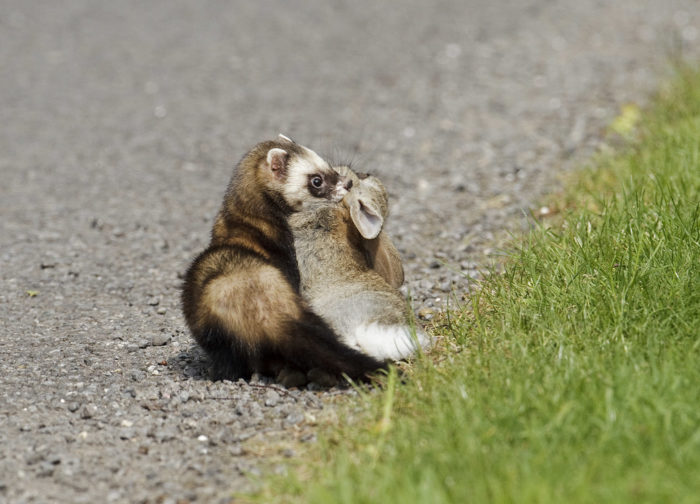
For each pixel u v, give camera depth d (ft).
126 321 68.59
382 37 168.45
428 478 37.78
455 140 113.60
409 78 143.95
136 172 112.47
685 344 48.16
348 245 60.80
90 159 118.21
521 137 110.63
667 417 40.11
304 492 41.09
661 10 163.63
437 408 44.78
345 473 40.14
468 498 37.14
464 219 86.53
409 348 54.44
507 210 86.74
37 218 96.99
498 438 41.70
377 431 45.47
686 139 81.87
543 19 168.45
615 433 40.11
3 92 147.95
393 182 101.04
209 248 59.36
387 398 46.65
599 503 36.11
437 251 78.54
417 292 68.54
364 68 151.43
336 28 176.86
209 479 43.98
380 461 42.32
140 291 75.56
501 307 57.47
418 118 124.57
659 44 141.90
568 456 39.17
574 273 57.82
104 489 43.37
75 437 48.91
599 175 85.25
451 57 152.35
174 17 189.16
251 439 48.01
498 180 97.14
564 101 121.90
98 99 143.95
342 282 58.85
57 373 58.39
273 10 192.13
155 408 52.44
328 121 126.93
